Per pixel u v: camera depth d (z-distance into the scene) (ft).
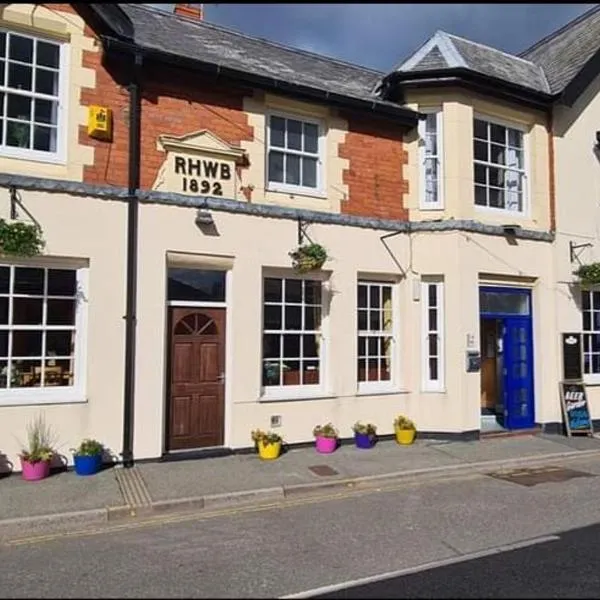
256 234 32.48
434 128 38.09
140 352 29.35
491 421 40.16
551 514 22.58
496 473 29.86
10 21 27.66
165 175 30.50
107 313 28.81
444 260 36.55
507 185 39.96
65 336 28.66
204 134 31.48
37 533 20.88
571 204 40.96
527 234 39.09
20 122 28.14
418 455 32.04
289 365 34.04
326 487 26.50
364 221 35.60
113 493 24.34
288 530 20.76
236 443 31.42
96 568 17.31
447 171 37.01
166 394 30.37
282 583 16.07
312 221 34.06
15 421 26.84
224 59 33.63
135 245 29.45
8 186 26.94
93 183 28.84
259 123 33.19
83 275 28.71
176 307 30.91
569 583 15.90
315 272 34.35
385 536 20.03
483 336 41.52
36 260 27.81
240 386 31.71
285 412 32.83
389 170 37.04
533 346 39.73
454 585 15.83
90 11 29.09
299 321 34.50
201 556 18.21
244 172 32.65
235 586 15.88
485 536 19.99
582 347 40.45
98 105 29.32
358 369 36.01
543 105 40.14
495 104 38.65
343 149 35.63
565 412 38.75
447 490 26.40
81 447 27.27
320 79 37.40
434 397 36.22
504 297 39.19
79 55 29.07
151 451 29.35
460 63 37.01
